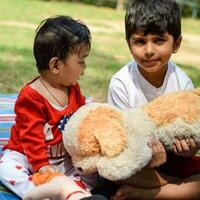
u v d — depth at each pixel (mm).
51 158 2283
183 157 2299
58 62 2238
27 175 2205
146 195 2205
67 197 1982
